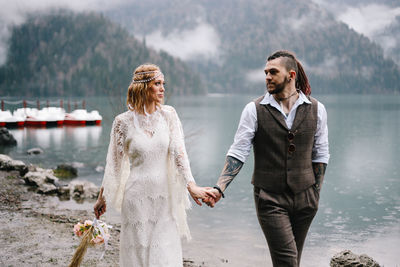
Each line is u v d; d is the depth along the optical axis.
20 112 28.28
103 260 3.87
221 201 8.16
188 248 4.92
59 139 20.44
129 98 2.64
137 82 2.60
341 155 18.02
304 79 2.63
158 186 2.57
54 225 5.04
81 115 29.44
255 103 2.56
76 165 12.06
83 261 3.83
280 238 2.45
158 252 2.53
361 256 4.26
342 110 70.94
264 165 2.54
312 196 2.55
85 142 19.05
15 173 8.76
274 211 2.49
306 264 4.64
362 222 7.02
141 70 2.61
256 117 2.53
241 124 2.58
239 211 7.24
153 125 2.61
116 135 2.63
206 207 7.43
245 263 4.43
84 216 5.73
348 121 43.12
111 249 4.26
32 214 5.64
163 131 2.61
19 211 5.82
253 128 2.55
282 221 2.47
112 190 2.62
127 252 2.58
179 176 2.63
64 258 3.83
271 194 2.52
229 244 5.17
